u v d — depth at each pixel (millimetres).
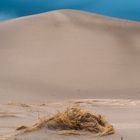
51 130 10984
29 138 10430
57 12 86250
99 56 63938
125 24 85062
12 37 71562
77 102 31938
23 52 64375
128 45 71000
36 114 19406
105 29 78562
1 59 61312
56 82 53000
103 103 30547
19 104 24797
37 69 57469
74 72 57219
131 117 19641
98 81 54594
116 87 52344
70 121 11242
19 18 85125
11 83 49500
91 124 11328
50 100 39750
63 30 74438
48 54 63625
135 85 53531
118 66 60750
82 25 78625
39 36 71562
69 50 65438
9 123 15375
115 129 12656
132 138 11078
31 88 47969
